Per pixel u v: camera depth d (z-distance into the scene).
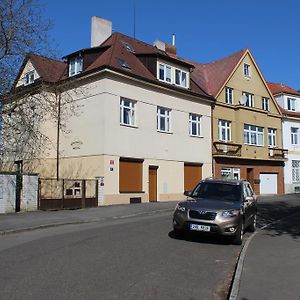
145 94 28.30
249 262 9.24
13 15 20.92
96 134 26.05
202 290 7.24
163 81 30.17
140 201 27.23
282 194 40.53
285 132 43.03
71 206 22.62
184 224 12.21
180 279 7.92
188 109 31.88
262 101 40.62
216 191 13.62
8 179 20.08
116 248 10.74
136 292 6.91
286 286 7.21
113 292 6.84
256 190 38.75
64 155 28.31
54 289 6.88
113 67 25.91
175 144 30.42
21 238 12.80
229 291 7.07
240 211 12.34
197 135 32.75
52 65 29.02
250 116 38.22
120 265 8.82
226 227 11.88
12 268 8.33
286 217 20.69
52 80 27.20
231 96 37.25
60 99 25.92
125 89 26.95
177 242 12.05
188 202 12.73
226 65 38.44
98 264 8.83
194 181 32.09
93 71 26.27
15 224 15.66
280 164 41.75
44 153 29.22
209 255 10.44
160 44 38.97
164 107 29.73
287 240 12.72
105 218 18.94
